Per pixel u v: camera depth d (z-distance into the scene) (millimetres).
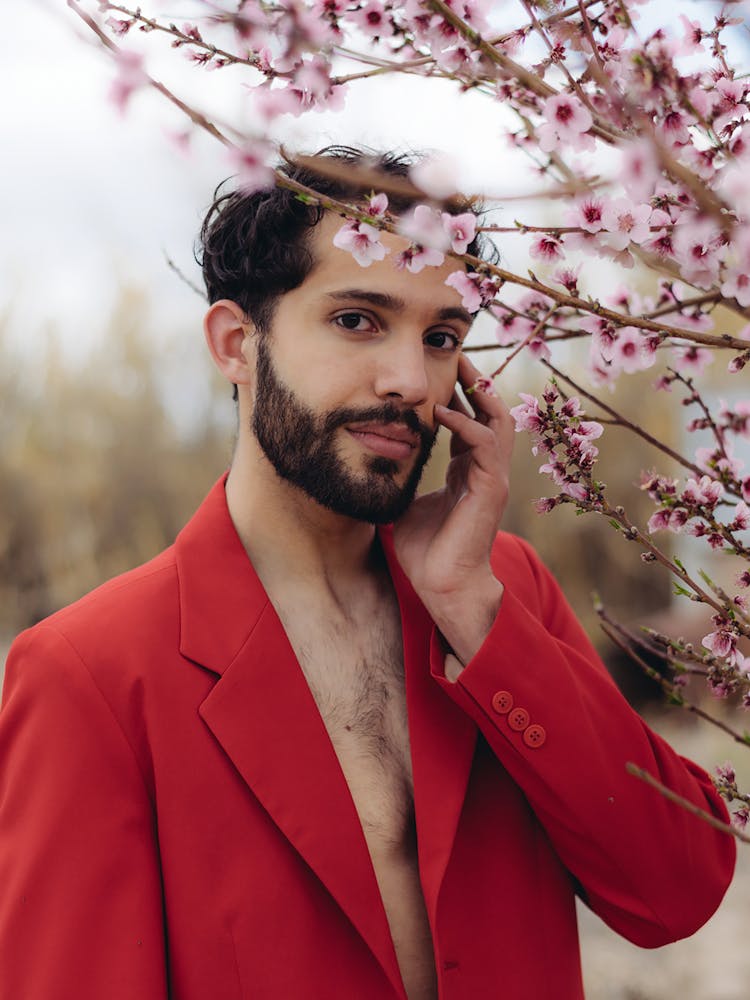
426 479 8219
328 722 1239
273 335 1217
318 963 1086
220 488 1361
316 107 838
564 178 929
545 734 1168
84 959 1033
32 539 11922
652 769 1222
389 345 1161
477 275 948
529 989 1189
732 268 849
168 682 1143
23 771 1115
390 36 871
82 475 11938
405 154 1221
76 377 12125
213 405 12383
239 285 1270
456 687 1188
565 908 1271
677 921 1207
